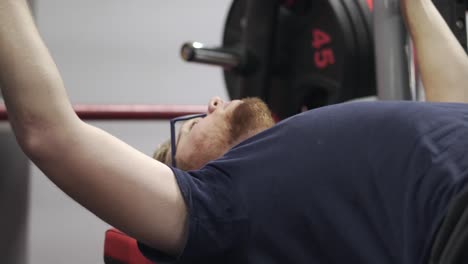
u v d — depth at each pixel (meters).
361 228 1.53
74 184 1.47
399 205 1.52
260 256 1.55
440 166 1.51
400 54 2.77
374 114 1.66
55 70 1.49
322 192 1.55
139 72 5.31
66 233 5.11
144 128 5.36
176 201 1.52
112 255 2.21
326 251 1.54
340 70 3.23
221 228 1.53
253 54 3.44
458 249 1.35
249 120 1.92
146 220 1.50
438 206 1.47
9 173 3.91
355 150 1.60
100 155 1.47
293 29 3.47
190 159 1.93
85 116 3.92
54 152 1.44
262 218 1.55
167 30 5.37
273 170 1.58
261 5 3.41
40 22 5.14
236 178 1.58
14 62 1.44
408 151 1.57
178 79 5.39
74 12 5.20
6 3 1.48
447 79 2.26
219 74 5.47
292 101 3.52
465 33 2.74
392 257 1.49
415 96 2.97
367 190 1.55
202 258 1.55
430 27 2.35
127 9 5.30
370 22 3.25
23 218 3.98
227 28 3.76
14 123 1.46
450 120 1.63
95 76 5.23
